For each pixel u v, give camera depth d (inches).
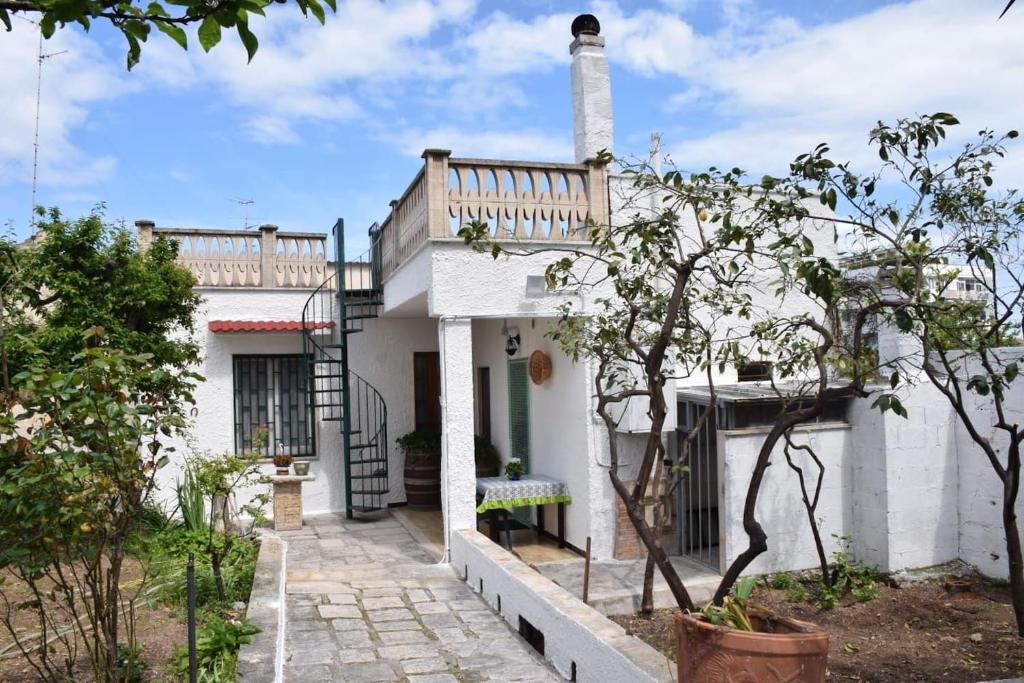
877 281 225.3
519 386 449.4
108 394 163.0
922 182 197.9
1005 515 219.6
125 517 175.2
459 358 353.4
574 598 247.6
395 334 518.0
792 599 301.6
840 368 250.8
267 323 483.2
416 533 432.1
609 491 362.9
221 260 494.3
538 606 251.3
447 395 353.4
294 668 233.1
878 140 190.2
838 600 298.5
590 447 361.1
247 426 494.0
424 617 287.7
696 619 150.3
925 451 323.9
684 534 360.5
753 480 191.9
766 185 195.2
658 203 368.2
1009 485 217.9
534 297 357.7
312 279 508.7
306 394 495.8
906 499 320.2
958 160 200.4
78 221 362.3
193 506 374.6
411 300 403.2
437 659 243.1
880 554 321.1
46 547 165.8
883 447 319.9
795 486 325.7
